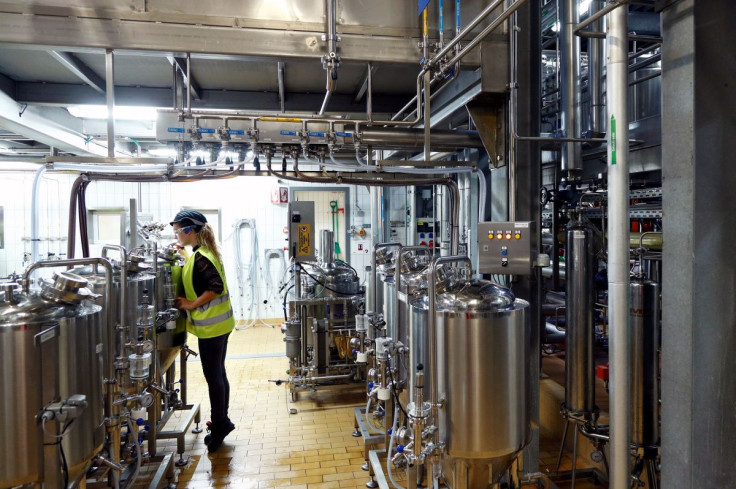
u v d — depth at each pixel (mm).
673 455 1633
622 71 1521
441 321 1815
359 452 3037
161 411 3166
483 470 1904
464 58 2352
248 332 6398
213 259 2986
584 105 3543
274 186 6910
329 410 3729
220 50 2215
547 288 4145
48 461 1606
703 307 1562
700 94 1554
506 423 1826
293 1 2273
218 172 3086
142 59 2771
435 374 1806
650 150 3037
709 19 1555
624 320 1546
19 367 1548
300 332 3930
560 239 3393
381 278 3287
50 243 6449
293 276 4180
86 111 3922
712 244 1568
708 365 1569
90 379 1833
